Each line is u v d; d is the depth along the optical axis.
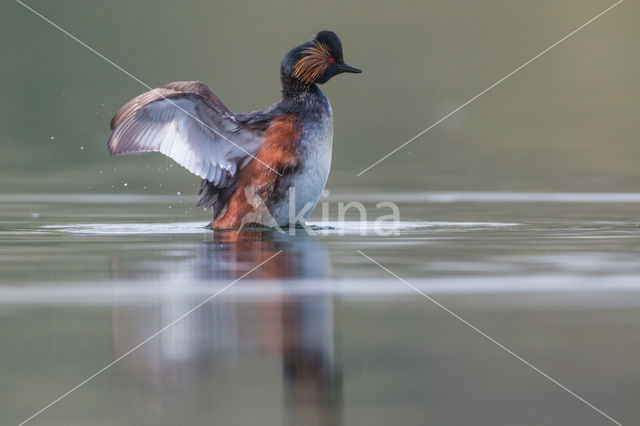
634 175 19.53
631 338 7.37
